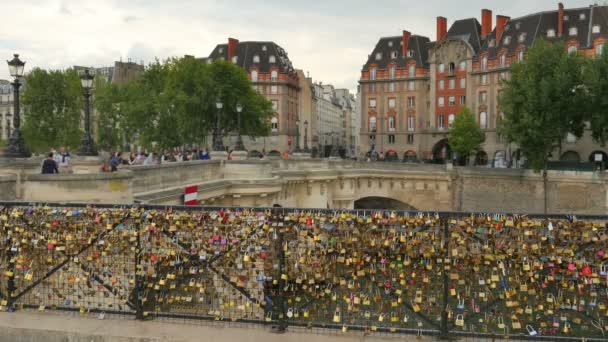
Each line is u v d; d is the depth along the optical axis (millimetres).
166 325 8852
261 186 25797
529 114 50250
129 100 75438
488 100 83312
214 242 8898
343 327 8438
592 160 69500
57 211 9445
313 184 40375
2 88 115938
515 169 53219
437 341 8141
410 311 8508
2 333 8836
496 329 8305
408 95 94125
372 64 97188
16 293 9703
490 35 85000
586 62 49906
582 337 7969
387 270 8406
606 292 7969
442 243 8180
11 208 9641
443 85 90000
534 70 51531
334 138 173250
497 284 8203
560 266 7996
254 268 8766
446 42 89375
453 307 8367
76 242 9406
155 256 9062
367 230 8391
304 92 114188
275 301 8727
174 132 65625
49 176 14016
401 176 54062
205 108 65250
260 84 100438
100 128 79062
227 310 9023
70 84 79000
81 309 9344
